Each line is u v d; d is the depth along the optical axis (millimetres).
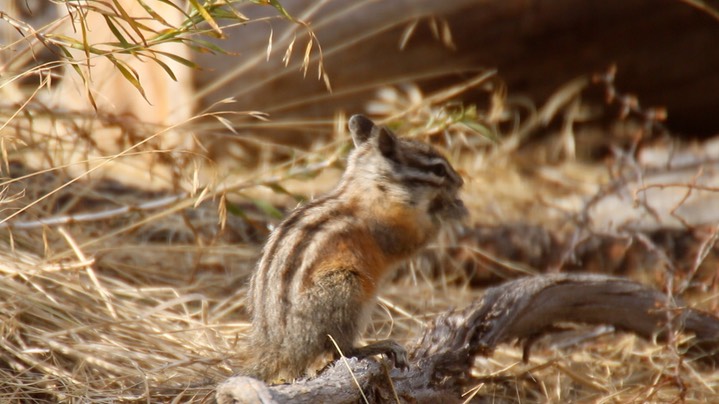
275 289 8797
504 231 14445
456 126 13633
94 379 9273
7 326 9547
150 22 15250
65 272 10945
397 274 13945
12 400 8750
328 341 8719
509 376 10039
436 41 17688
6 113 12469
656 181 15703
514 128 18484
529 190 17078
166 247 12086
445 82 18359
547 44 18203
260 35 16828
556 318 10617
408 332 11688
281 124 13211
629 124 19641
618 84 19141
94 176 14352
